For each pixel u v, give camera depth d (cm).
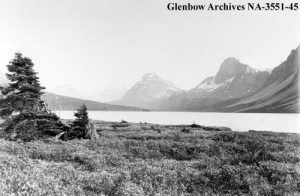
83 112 2881
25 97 2616
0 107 2588
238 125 9188
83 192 876
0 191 717
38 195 752
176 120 12344
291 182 1143
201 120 12550
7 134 2533
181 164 1616
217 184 1152
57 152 1719
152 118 14275
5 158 1238
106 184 997
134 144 2488
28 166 1145
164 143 2462
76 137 2822
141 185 1046
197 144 2431
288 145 2412
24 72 2694
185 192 1035
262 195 1042
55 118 2947
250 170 1320
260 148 2217
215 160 1720
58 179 955
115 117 14875
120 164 1509
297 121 11538
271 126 8600
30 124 2606
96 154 1745
